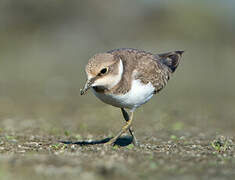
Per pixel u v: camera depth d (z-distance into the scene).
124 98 8.44
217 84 23.19
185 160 7.41
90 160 7.15
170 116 15.45
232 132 12.43
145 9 33.91
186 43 31.75
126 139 10.62
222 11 34.94
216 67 27.41
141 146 9.05
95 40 31.75
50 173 6.38
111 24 32.75
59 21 32.53
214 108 17.34
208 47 31.48
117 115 15.42
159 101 18.64
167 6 34.34
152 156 7.64
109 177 6.27
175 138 10.85
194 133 12.05
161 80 9.32
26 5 31.89
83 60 28.30
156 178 6.25
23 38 31.38
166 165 6.97
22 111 15.80
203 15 34.12
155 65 9.10
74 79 23.59
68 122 13.96
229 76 25.31
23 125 13.01
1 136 10.57
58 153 7.83
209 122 14.40
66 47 30.44
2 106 16.61
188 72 26.00
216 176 6.39
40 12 32.19
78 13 32.69
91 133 11.83
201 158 7.61
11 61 27.39
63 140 10.23
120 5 33.41
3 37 30.98
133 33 32.50
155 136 11.33
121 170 6.56
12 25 31.78
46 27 32.34
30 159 7.12
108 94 8.28
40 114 15.36
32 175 6.28
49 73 24.83
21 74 24.36
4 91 19.92
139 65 8.70
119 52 8.84
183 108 17.16
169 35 32.72
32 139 10.17
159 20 33.66
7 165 6.68
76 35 32.03
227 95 20.50
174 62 10.35
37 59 28.09
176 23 33.59
